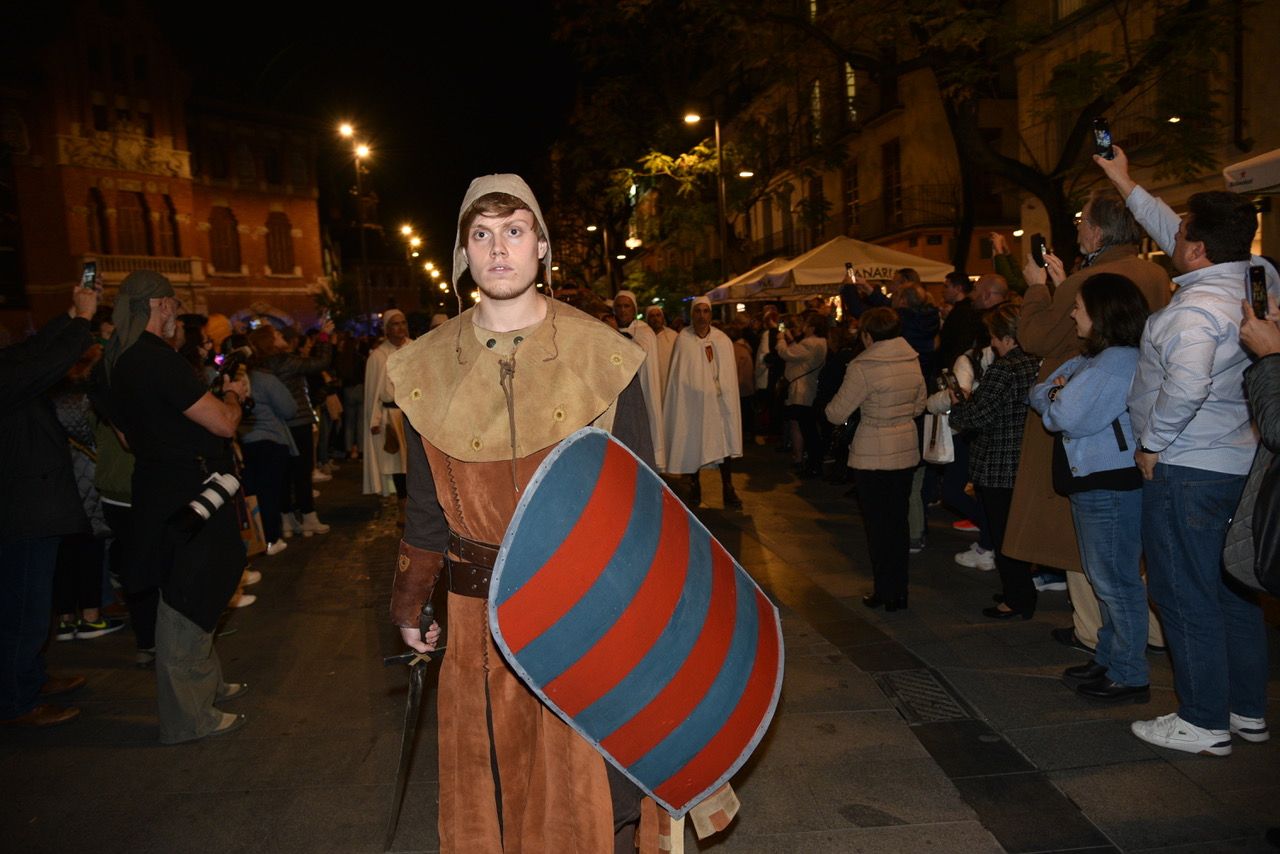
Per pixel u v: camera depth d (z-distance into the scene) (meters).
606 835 2.18
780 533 7.87
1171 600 3.51
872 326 5.39
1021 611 5.29
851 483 10.26
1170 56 10.86
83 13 36.88
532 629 1.98
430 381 2.31
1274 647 4.60
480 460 2.23
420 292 70.62
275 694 4.66
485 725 2.31
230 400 4.38
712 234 36.62
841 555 7.03
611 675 2.02
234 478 4.11
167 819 3.42
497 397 2.24
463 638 2.31
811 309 12.47
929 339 7.77
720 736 2.13
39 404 4.34
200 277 40.81
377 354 9.19
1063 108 11.41
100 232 37.84
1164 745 3.58
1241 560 2.95
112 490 5.05
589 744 2.15
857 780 3.50
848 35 13.34
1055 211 11.90
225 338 9.04
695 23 17.34
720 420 9.02
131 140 38.38
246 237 44.19
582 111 23.14
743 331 14.81
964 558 6.53
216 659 4.27
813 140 23.45
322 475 13.11
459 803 2.30
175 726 4.09
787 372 10.89
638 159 23.02
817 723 4.02
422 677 2.56
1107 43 16.45
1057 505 4.50
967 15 10.59
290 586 6.86
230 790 3.63
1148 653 4.62
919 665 4.63
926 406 5.94
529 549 1.98
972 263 23.64
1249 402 2.87
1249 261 3.35
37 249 36.25
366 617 5.98
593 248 35.97
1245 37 13.84
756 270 14.80
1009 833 3.09
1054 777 3.43
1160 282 4.14
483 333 2.30
